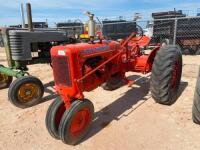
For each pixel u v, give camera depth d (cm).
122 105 421
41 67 813
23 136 330
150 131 325
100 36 358
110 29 973
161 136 312
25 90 427
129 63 431
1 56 1234
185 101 420
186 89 485
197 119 325
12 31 428
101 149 292
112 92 493
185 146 288
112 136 319
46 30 518
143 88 510
